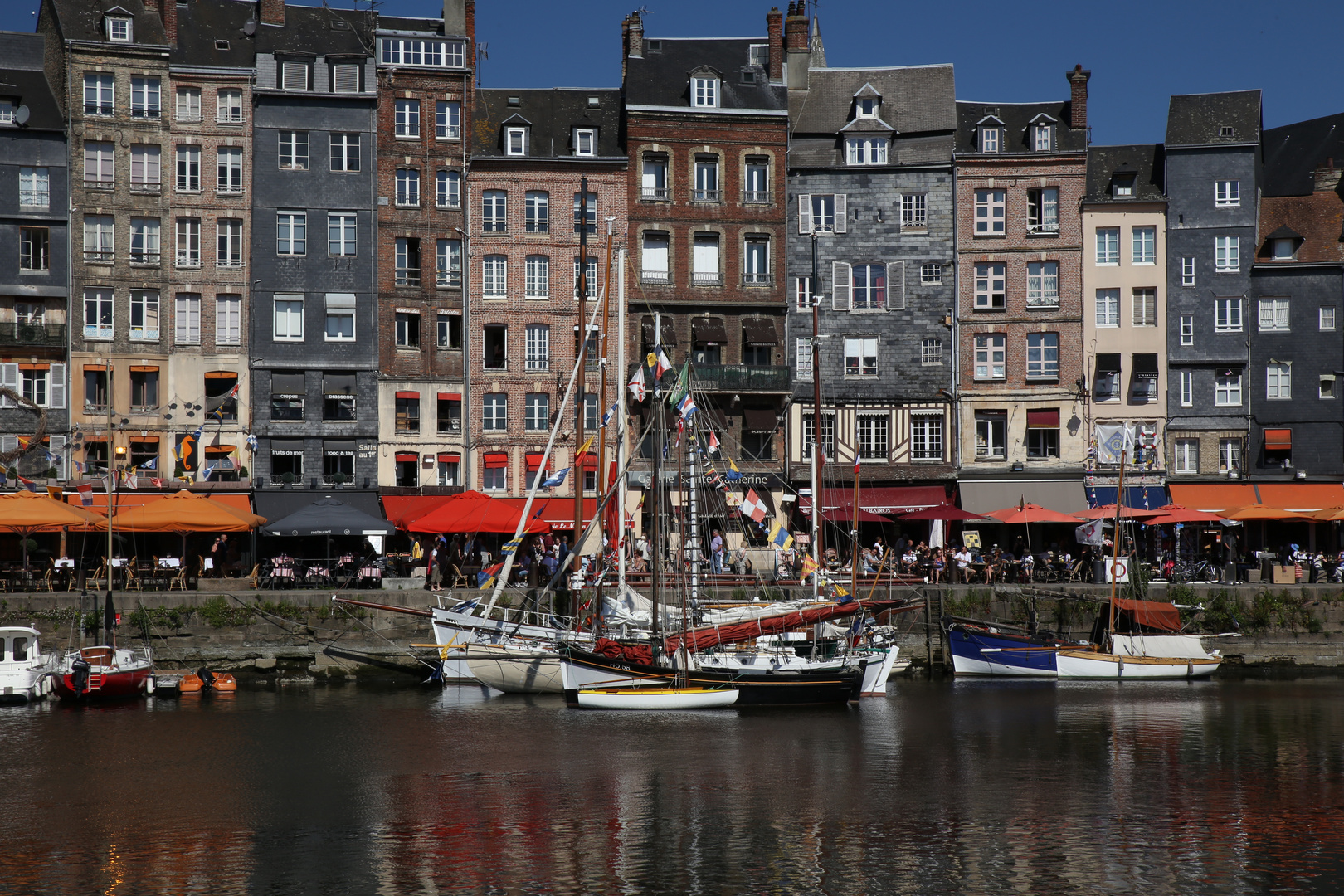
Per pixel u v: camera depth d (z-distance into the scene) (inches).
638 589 1913.1
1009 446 2512.3
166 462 2335.1
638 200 2503.7
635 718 1593.3
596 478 2415.1
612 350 2472.9
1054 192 2529.5
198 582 1947.6
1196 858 1063.0
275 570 1971.0
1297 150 2812.5
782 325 2544.3
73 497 2156.7
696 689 1644.9
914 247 2554.1
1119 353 2507.4
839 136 2583.7
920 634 2009.1
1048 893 986.1
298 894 978.1
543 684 1726.1
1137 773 1332.4
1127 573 2044.8
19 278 2288.4
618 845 1093.1
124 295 2331.4
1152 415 2497.5
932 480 2511.1
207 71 2356.1
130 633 1847.9
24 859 1055.0
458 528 1982.0
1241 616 2042.3
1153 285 2508.6
